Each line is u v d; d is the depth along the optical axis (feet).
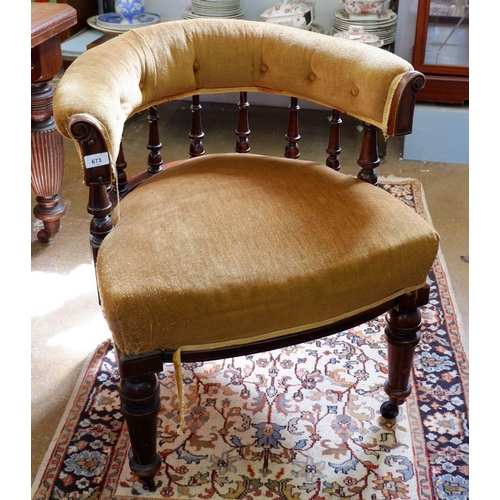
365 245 3.21
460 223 6.16
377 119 3.44
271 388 4.30
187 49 3.91
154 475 3.55
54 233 5.84
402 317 3.59
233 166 3.82
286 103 8.69
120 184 3.92
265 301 3.03
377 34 7.02
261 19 7.49
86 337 4.75
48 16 4.91
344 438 3.93
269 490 3.61
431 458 3.80
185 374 4.42
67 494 3.58
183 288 2.93
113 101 3.15
